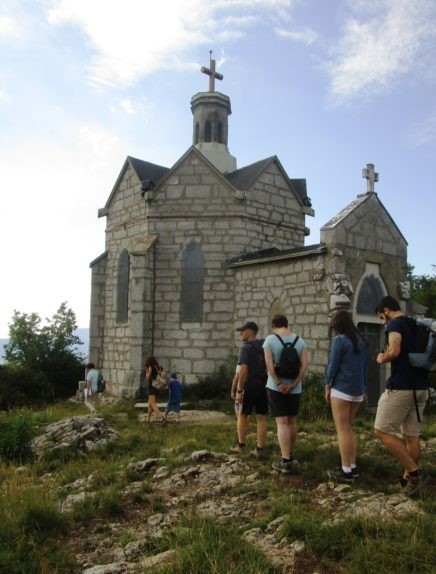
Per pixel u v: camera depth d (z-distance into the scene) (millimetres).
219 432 10711
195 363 18422
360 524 4855
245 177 20141
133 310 18312
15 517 5770
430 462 7488
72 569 4863
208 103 23391
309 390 13141
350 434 6504
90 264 21391
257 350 8195
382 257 15547
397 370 5969
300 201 20984
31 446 9797
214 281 18641
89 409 16812
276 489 6277
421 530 4680
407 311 16188
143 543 5148
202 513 5695
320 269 14562
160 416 13398
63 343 25906
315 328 14586
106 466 8344
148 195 19281
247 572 4211
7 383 20453
